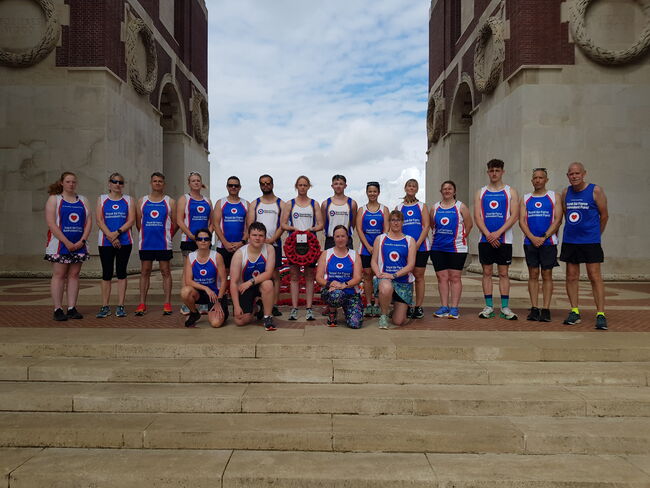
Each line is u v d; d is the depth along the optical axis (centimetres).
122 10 1360
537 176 616
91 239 1238
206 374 431
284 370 432
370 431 351
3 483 311
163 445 350
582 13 1236
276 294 679
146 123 1533
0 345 475
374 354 466
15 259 1276
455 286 652
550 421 374
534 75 1250
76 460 331
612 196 1256
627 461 334
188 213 688
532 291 636
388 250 589
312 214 668
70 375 434
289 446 349
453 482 306
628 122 1257
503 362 455
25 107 1268
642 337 515
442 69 2016
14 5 1280
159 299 819
